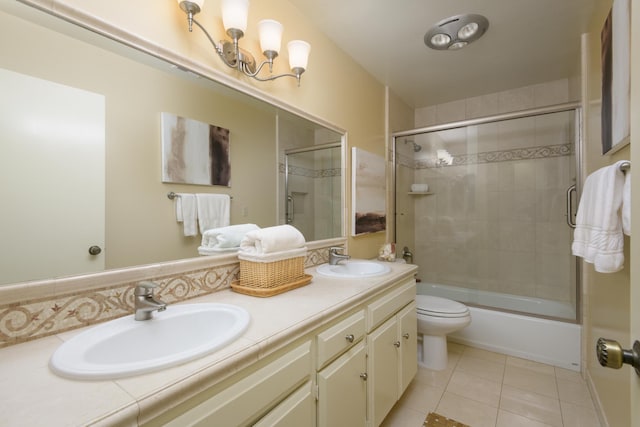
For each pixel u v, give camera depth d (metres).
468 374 1.98
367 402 1.26
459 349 2.34
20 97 0.77
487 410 1.62
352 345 1.17
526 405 1.66
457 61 2.25
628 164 1.05
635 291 0.53
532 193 2.67
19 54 0.76
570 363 2.03
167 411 0.56
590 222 1.26
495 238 2.84
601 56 1.51
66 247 0.84
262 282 1.17
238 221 1.36
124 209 0.97
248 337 0.77
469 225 2.96
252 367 0.74
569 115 2.33
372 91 2.45
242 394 0.70
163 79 1.07
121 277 0.93
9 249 0.75
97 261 0.90
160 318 0.89
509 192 2.76
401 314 1.60
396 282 1.53
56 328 0.80
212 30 1.20
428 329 2.02
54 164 0.82
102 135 0.92
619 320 1.31
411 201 3.14
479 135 2.87
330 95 1.92
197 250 1.18
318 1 1.60
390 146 2.73
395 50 2.08
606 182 1.15
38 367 0.63
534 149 2.64
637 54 0.53
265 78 1.42
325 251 1.87
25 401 0.52
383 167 2.54
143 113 1.02
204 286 1.17
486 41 1.99
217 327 0.95
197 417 0.61
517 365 2.09
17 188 0.76
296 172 1.68
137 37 0.96
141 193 1.02
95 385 0.56
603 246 1.13
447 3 1.62
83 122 0.88
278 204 1.57
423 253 3.19
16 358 0.67
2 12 0.74
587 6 1.65
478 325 2.36
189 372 0.60
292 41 1.48
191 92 1.16
